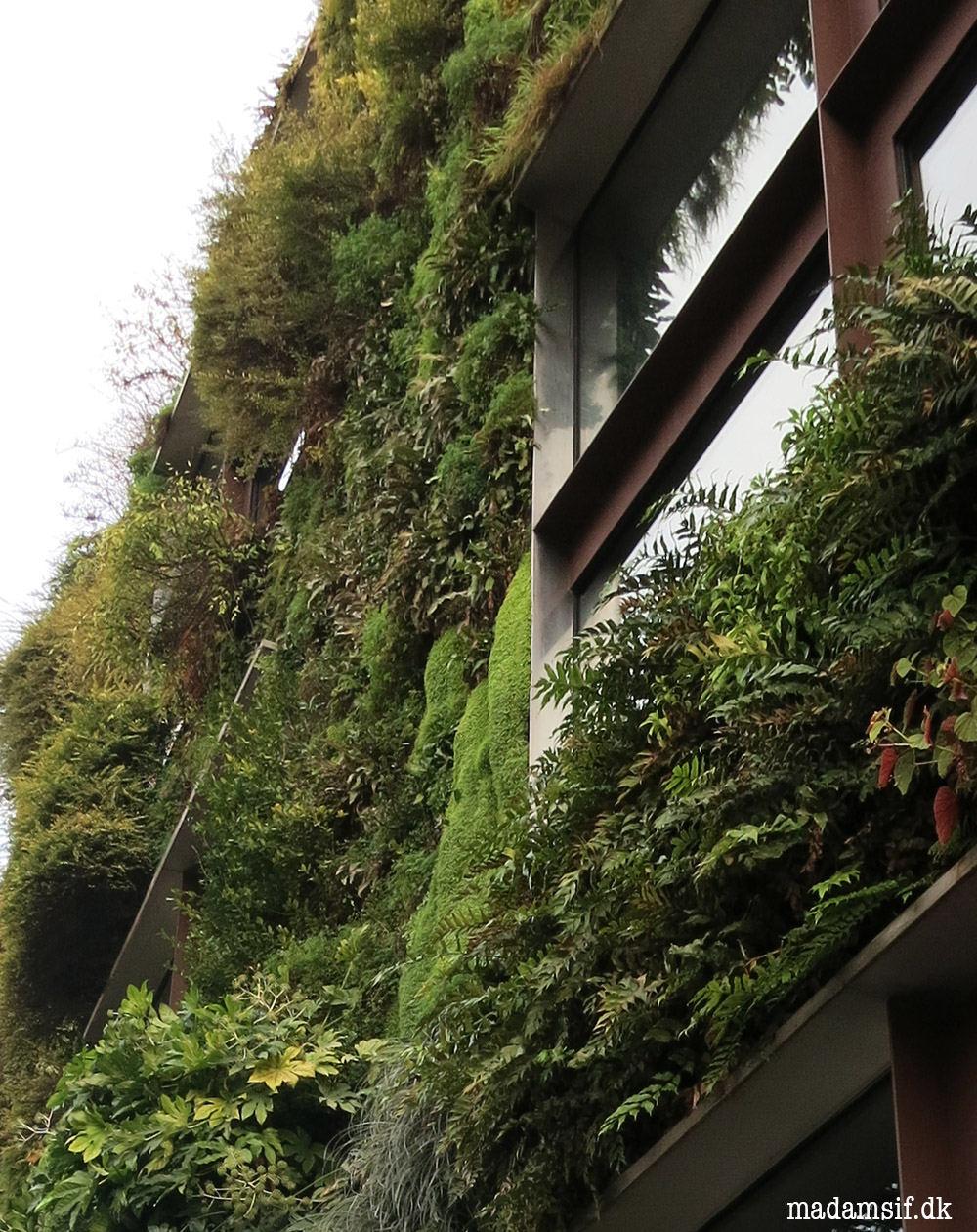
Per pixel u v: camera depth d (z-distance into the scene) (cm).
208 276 1222
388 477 830
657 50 677
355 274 1042
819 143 510
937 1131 287
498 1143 423
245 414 1191
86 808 1386
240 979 728
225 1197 544
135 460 1738
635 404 600
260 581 1211
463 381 764
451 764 702
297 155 1145
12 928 1357
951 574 310
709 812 343
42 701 1655
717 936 349
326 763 819
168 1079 590
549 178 742
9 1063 1370
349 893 766
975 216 343
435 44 973
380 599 846
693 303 567
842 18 496
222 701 1169
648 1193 375
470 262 795
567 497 636
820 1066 324
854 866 306
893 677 300
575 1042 399
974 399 309
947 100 432
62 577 1797
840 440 332
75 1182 557
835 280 400
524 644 619
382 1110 517
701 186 645
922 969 290
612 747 416
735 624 370
